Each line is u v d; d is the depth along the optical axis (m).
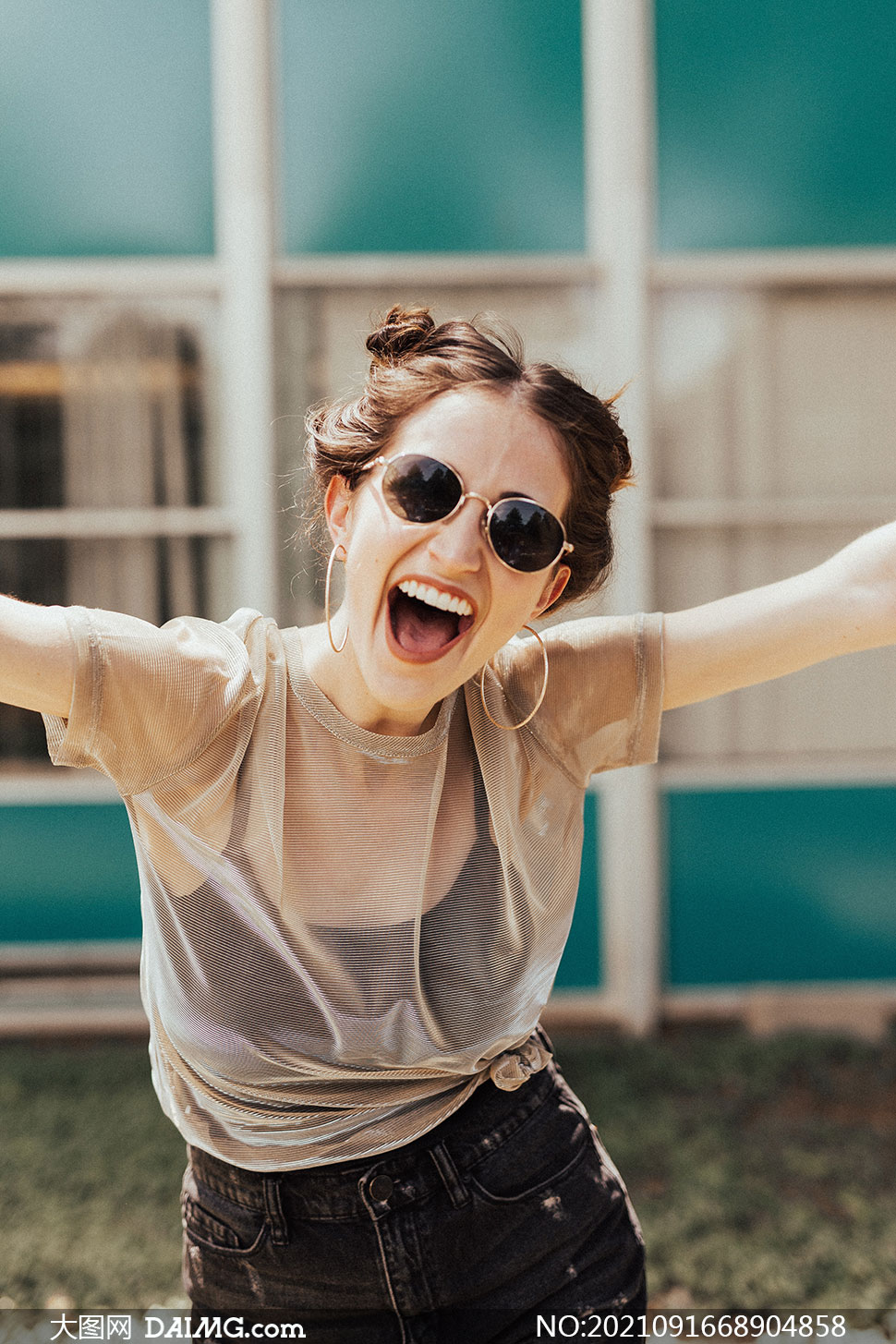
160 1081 1.37
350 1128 1.28
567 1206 1.31
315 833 1.17
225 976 1.21
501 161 4.12
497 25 4.09
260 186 4.05
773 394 4.25
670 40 4.07
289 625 4.25
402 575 1.06
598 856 4.31
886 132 4.12
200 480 4.27
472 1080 1.34
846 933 4.36
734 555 4.32
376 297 4.17
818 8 4.08
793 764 4.38
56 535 4.28
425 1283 1.28
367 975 1.21
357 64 4.08
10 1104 3.58
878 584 1.26
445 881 1.22
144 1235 2.85
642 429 4.12
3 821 4.26
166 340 4.21
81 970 4.29
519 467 1.05
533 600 1.10
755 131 4.11
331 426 1.16
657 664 1.28
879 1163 3.17
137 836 1.17
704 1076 3.75
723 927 4.36
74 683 1.05
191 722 1.10
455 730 1.24
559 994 4.33
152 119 4.09
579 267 4.12
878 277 4.17
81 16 4.05
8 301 4.18
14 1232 2.85
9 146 4.09
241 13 3.98
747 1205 2.94
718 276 4.16
